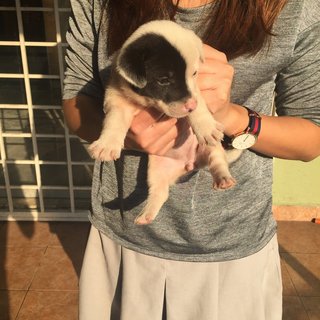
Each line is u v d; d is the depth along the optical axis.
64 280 1.39
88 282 0.75
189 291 0.70
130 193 0.67
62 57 1.49
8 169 1.77
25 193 1.74
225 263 0.68
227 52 0.60
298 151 0.64
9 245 1.55
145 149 0.59
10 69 1.66
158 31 0.56
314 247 1.54
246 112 0.61
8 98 1.69
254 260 0.69
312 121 0.64
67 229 1.65
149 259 0.70
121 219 0.69
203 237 0.66
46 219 1.68
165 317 0.73
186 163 0.63
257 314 0.71
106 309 0.76
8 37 1.58
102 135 0.57
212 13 0.60
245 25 0.58
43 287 1.37
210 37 0.60
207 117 0.57
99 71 0.66
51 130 1.67
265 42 0.59
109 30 0.63
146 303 0.72
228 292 0.69
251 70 0.61
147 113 0.57
